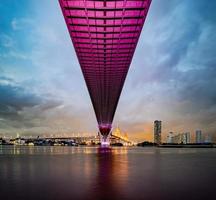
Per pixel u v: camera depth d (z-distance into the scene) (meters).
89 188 18.06
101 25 37.34
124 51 46.88
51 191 17.05
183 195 15.94
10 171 28.56
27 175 25.02
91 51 46.91
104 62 52.62
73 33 40.00
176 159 54.12
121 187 18.50
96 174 25.75
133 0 31.33
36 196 15.64
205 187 18.64
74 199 14.84
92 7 32.81
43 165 36.22
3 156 64.19
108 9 33.34
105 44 43.84
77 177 23.44
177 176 24.61
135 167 33.81
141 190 17.41
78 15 34.69
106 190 17.39
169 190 17.47
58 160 47.53
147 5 32.16
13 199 14.95
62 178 22.92
